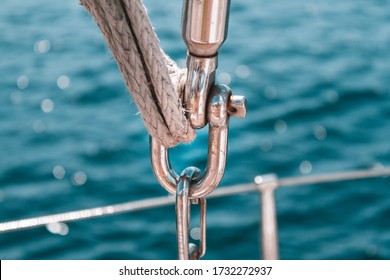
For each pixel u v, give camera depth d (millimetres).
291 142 16062
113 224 12062
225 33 1447
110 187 14148
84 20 26500
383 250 11172
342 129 16812
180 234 1535
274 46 23375
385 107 18234
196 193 1536
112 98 19328
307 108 18141
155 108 1425
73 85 20281
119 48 1373
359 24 26016
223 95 1466
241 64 21781
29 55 23203
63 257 11281
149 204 3219
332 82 19953
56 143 16359
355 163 15195
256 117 17422
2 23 26484
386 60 22078
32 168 14969
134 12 1348
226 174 14586
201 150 14062
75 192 13969
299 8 27656
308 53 22797
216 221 12016
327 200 12836
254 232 11758
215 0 1404
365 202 12727
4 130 17125
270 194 3088
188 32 1431
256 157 15312
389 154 15562
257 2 28172
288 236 11703
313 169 14961
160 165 1550
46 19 26781
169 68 1492
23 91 19984
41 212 13219
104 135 16797
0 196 13742
